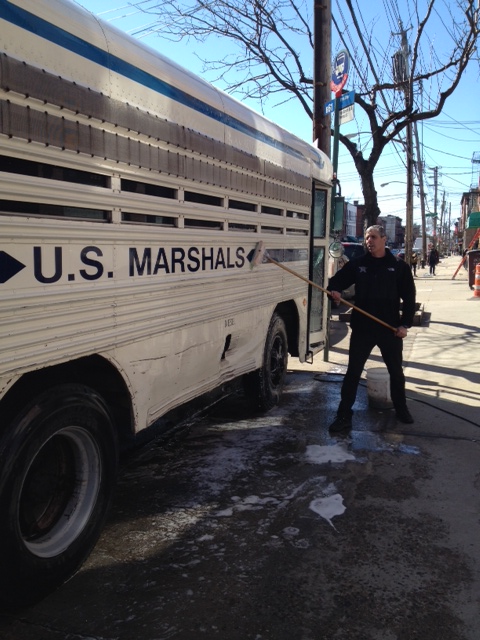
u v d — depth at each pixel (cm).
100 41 286
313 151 652
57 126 255
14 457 240
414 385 692
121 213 307
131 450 431
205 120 393
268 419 559
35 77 241
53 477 287
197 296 396
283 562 306
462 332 1041
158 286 345
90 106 276
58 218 262
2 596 244
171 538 331
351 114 796
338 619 259
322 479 414
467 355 853
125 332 315
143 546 322
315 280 705
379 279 520
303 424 544
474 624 256
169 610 265
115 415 335
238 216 453
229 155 429
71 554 281
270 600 273
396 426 537
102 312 294
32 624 254
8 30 229
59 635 247
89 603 270
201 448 480
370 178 1322
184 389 395
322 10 858
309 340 695
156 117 332
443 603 271
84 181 279
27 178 242
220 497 386
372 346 532
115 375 319
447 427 533
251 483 408
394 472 427
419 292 1894
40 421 252
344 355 883
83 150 273
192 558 310
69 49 263
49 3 253
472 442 493
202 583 286
